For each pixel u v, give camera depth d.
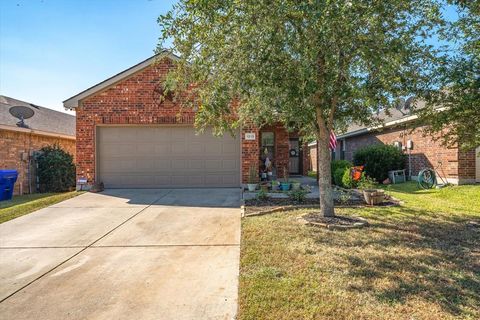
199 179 10.66
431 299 3.13
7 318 2.99
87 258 4.57
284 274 3.76
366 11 4.13
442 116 5.23
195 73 4.92
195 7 4.04
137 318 2.96
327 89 4.89
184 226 6.19
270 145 13.61
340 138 20.31
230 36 4.52
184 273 3.97
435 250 4.50
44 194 12.23
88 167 10.49
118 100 10.48
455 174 10.40
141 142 10.66
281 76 4.67
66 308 3.16
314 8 3.68
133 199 8.92
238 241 5.21
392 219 6.28
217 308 3.11
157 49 4.77
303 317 2.85
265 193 8.65
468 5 4.76
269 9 4.04
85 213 7.39
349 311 2.93
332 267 3.94
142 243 5.21
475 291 3.28
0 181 10.12
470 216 6.49
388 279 3.58
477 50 4.72
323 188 6.38
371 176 13.12
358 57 4.61
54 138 14.53
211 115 5.15
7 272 4.10
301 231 5.49
